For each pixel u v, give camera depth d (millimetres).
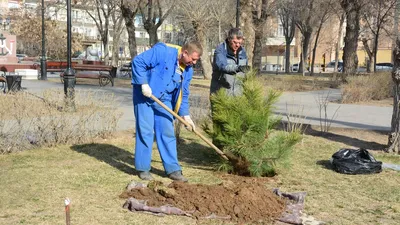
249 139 6066
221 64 6496
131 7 29391
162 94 5762
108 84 22031
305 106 15438
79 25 66312
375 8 37312
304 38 47969
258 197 4863
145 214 4543
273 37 60750
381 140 9156
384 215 4758
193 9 25938
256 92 6258
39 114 7547
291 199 5098
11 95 7816
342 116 12898
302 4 38875
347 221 4543
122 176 5965
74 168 6305
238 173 6262
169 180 5836
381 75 19312
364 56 71875
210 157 7090
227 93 6641
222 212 4562
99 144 7918
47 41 47062
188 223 4348
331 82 27016
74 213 4535
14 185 5426
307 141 8820
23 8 51844
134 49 29562
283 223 4422
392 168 6738
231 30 6477
